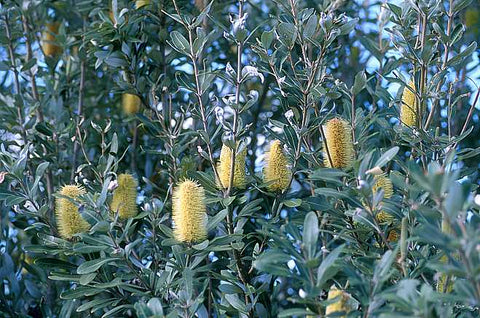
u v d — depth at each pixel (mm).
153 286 2197
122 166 2881
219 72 2219
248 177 2287
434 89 2367
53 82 2992
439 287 2002
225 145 2223
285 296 2729
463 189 1641
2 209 2732
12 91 3191
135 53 2717
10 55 2885
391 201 2025
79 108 2906
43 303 2629
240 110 2209
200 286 2453
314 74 2252
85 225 2201
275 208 2291
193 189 2121
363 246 2203
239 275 2270
